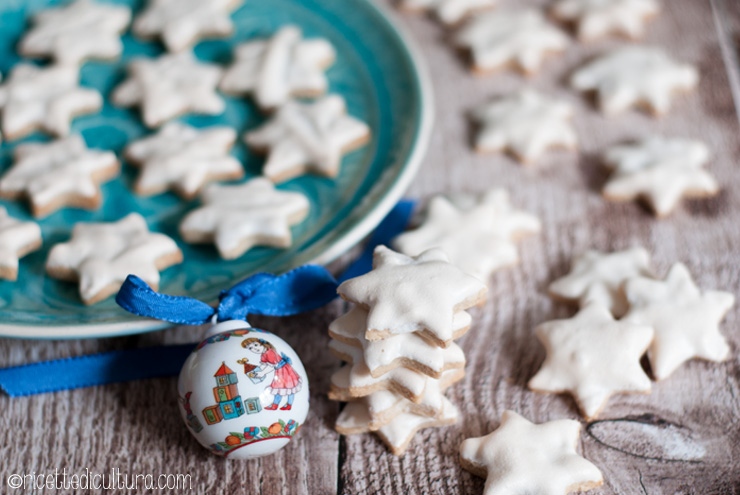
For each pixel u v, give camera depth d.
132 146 0.58
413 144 0.57
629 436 0.51
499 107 0.62
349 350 0.50
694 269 0.56
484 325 0.54
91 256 0.53
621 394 0.52
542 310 0.55
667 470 0.50
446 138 0.62
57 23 0.63
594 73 0.64
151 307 0.49
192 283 0.54
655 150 0.60
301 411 0.48
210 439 0.48
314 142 0.58
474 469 0.49
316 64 0.62
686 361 0.53
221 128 0.59
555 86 0.64
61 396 0.52
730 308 0.54
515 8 0.68
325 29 0.64
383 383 0.49
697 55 0.65
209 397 0.47
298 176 0.58
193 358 0.48
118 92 0.60
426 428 0.51
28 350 0.53
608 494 0.49
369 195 0.56
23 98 0.59
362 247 0.57
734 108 0.63
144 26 0.63
